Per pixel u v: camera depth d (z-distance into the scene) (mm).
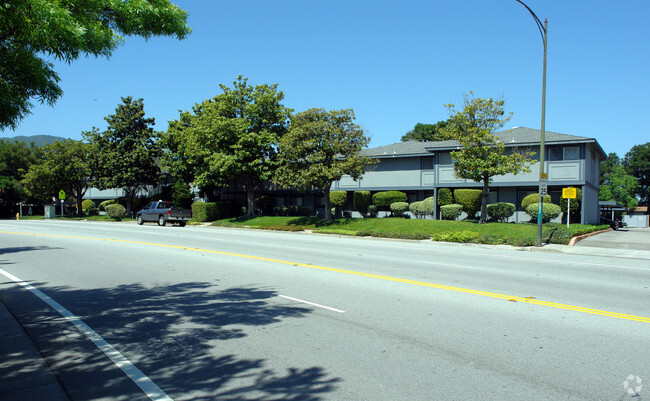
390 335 6035
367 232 24984
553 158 29312
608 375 4652
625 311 7320
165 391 4375
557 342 5711
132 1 6539
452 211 30188
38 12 5406
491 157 23672
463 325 6480
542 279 10477
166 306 7820
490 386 4395
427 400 4113
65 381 4637
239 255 15031
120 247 17609
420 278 10438
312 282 9930
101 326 6633
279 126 36156
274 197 42938
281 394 4273
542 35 18641
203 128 34969
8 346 5754
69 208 67188
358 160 28000
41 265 12906
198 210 38344
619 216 62281
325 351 5441
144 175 45250
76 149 49625
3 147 62812
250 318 6965
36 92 6250
